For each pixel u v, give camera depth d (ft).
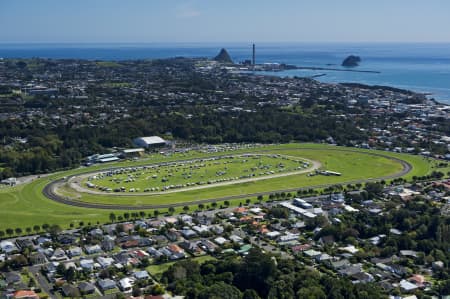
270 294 597.52
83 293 625.00
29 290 625.82
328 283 614.75
